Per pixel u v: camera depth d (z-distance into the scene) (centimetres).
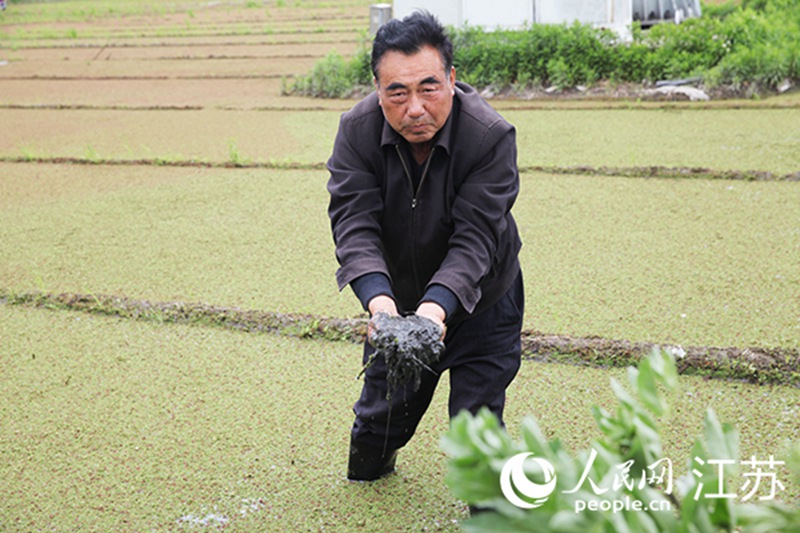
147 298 465
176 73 1230
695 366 372
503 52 966
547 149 733
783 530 102
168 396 369
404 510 292
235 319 434
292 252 525
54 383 382
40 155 773
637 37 993
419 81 212
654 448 110
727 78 909
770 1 1234
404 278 251
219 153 766
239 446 331
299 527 285
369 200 235
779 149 702
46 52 1472
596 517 95
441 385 367
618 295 448
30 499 303
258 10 1978
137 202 635
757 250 501
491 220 227
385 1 1992
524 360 386
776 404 345
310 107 953
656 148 722
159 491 305
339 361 394
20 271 509
